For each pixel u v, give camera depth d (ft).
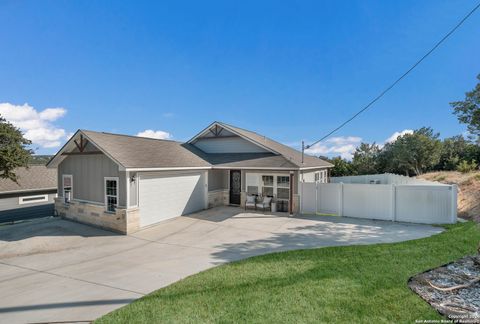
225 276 19.83
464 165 80.23
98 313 15.17
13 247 31.37
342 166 118.73
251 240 31.78
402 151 115.24
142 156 41.63
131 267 23.47
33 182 61.67
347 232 34.71
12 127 45.93
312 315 13.71
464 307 14.40
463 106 44.11
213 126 64.03
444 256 22.88
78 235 36.27
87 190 42.83
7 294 18.29
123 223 36.58
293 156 59.31
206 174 53.57
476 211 40.60
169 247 29.84
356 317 13.44
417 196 40.40
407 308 14.28
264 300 15.53
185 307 15.07
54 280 20.85
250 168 50.49
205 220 43.80
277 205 51.44
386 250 25.23
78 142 43.37
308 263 22.09
